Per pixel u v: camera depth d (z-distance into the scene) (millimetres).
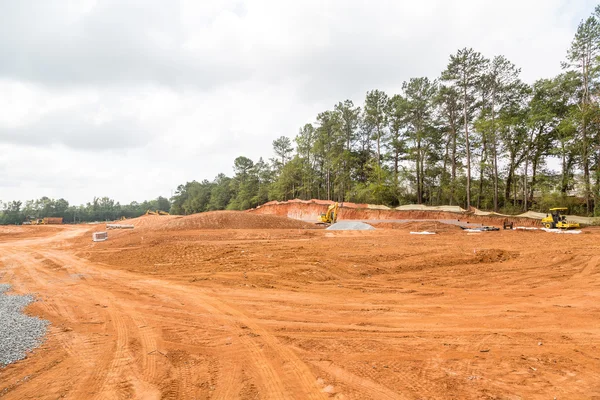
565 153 35219
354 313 7961
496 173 38062
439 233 25266
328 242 20234
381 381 4566
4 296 10141
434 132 43938
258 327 7066
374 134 51250
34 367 5234
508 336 6156
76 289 11109
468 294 9414
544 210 35906
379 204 46938
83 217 132750
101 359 5543
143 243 23141
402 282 11102
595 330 6336
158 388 4543
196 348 5996
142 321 7609
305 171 62844
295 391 4391
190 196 127125
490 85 37281
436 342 5977
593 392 4152
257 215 34906
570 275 11148
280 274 12281
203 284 11312
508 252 14727
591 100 31484
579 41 31422
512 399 4016
